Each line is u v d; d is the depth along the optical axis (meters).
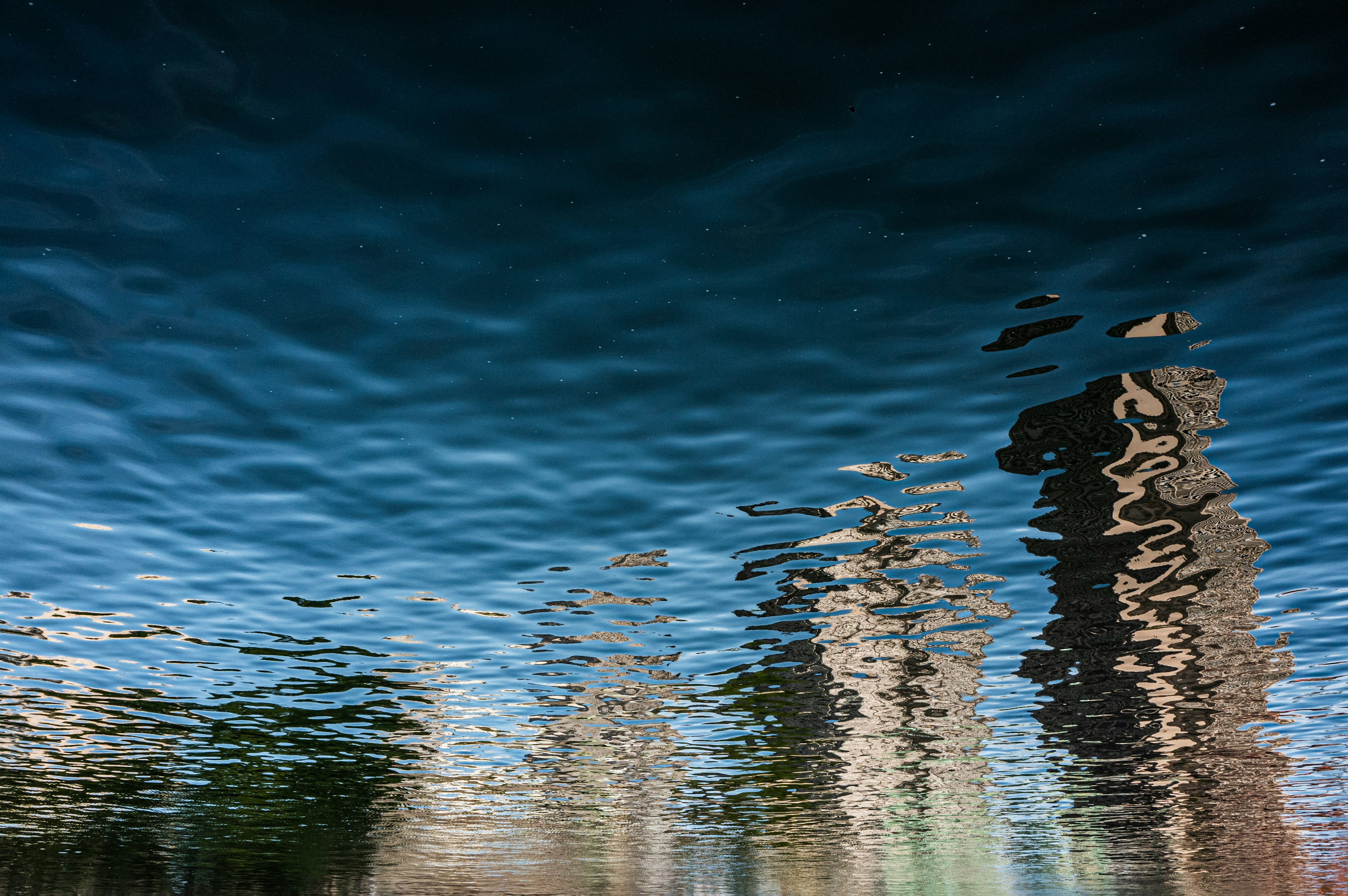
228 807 15.95
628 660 10.09
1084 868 22.45
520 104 4.92
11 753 12.80
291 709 11.47
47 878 23.45
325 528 7.84
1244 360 6.12
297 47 4.63
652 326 6.23
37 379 6.23
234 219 5.36
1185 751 12.65
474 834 18.41
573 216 5.50
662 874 23.92
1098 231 5.39
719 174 5.26
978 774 14.00
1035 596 8.62
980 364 6.38
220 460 7.09
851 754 13.15
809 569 8.40
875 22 4.58
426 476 7.39
